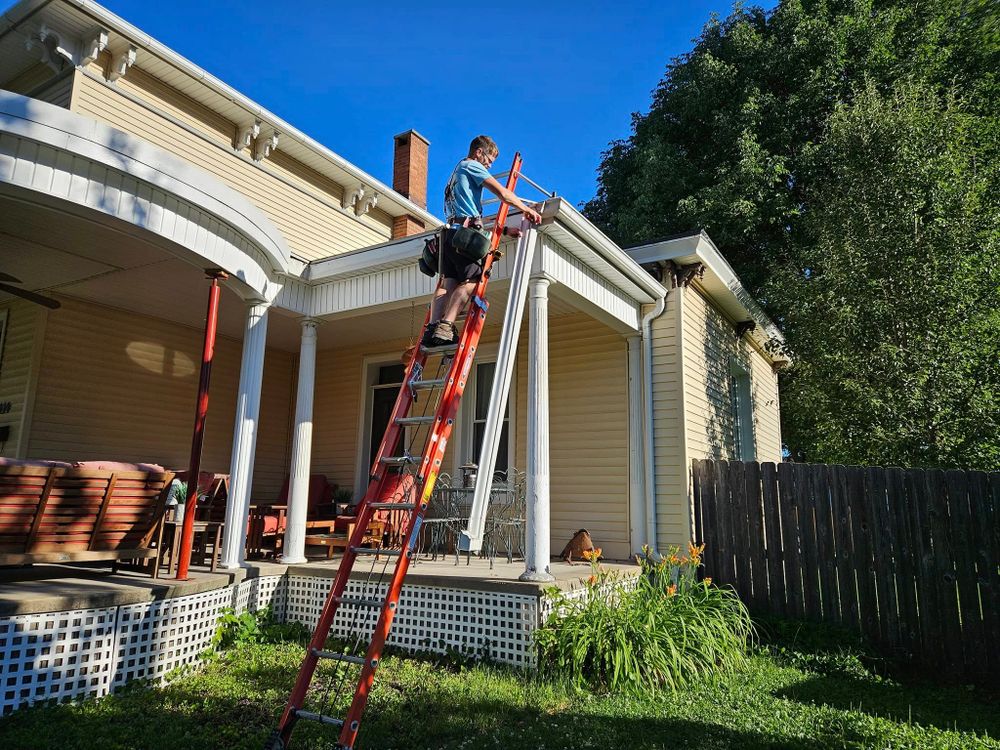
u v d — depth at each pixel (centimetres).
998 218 855
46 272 696
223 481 770
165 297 782
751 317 1062
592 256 676
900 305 862
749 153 1411
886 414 834
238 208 584
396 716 412
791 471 725
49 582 502
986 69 1340
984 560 604
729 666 539
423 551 833
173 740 367
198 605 527
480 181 429
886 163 929
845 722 434
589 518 830
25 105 448
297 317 770
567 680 484
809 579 692
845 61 1458
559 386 884
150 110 851
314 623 624
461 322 904
